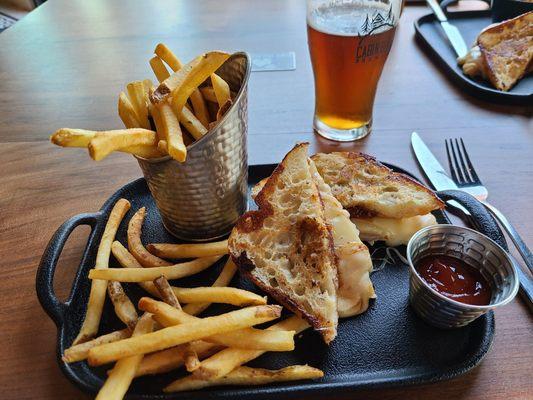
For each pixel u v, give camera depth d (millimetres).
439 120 440
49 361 248
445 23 573
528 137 410
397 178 320
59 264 307
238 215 333
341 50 344
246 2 726
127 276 258
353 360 238
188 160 265
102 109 479
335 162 340
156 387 226
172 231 327
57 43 625
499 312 260
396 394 227
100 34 643
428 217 309
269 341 222
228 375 219
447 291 250
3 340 260
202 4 728
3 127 459
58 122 462
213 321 215
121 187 367
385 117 449
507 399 221
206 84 322
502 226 309
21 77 549
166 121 252
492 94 454
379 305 268
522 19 484
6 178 392
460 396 224
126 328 251
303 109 466
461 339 246
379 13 332
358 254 269
